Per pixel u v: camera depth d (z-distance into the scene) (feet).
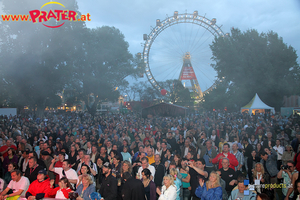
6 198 17.92
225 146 21.68
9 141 27.89
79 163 23.17
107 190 16.93
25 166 24.30
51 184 17.65
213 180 15.99
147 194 17.92
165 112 107.14
